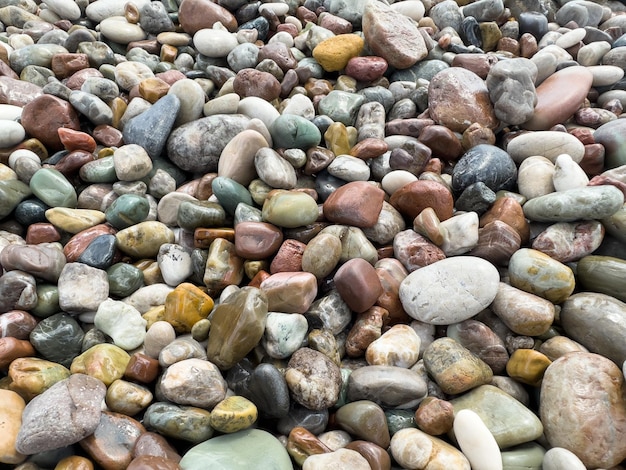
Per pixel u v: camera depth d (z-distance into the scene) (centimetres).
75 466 23
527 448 25
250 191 35
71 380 25
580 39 50
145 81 42
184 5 51
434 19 55
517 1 55
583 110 43
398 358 28
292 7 56
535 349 29
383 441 25
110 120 40
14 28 51
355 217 32
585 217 31
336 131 39
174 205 35
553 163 37
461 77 42
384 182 36
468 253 33
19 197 34
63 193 35
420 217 33
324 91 45
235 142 36
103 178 36
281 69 46
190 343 28
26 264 29
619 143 38
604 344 28
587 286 31
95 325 30
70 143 37
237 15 54
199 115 40
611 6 62
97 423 24
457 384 27
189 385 25
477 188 34
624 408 25
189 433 24
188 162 38
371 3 47
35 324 29
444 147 39
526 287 30
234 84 43
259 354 28
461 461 24
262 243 32
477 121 41
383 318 30
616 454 24
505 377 28
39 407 24
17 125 38
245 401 25
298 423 26
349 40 46
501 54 49
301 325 28
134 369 27
